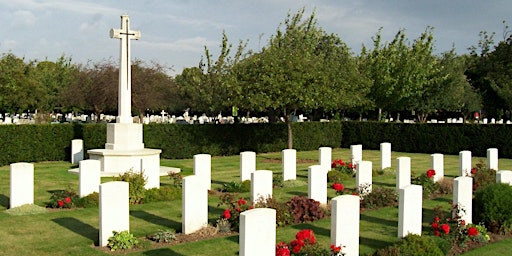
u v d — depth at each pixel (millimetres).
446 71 40688
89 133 24734
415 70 35656
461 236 10094
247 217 7262
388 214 12711
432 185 15703
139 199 13492
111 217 9547
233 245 9688
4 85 40844
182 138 27203
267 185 13141
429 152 31953
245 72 25766
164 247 9547
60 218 11719
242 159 16906
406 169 14859
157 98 39562
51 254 9055
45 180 17750
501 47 40938
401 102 38625
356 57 42156
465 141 30391
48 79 49812
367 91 33000
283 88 24594
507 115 47438
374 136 34438
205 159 15484
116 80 37062
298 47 33844
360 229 11234
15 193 12445
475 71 43531
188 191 10383
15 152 23016
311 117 46094
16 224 11125
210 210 12906
